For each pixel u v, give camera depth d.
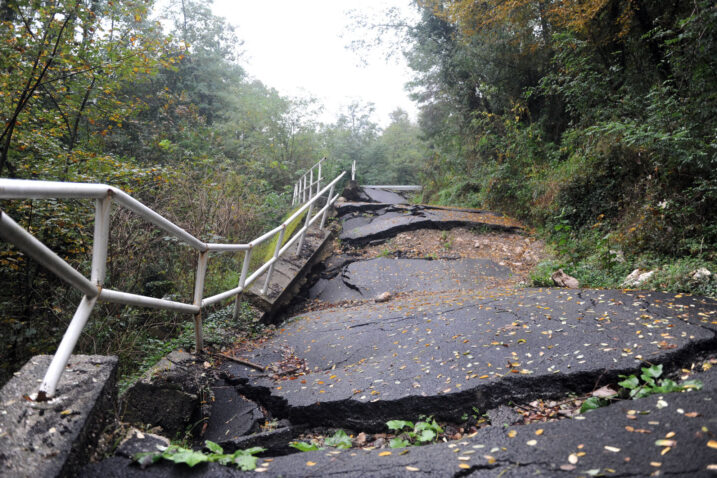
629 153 8.79
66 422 2.05
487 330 4.70
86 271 5.75
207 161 10.63
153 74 8.27
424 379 3.78
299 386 4.15
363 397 3.64
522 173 13.08
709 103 7.36
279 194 17.52
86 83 8.06
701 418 2.29
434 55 19.12
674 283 5.47
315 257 9.89
